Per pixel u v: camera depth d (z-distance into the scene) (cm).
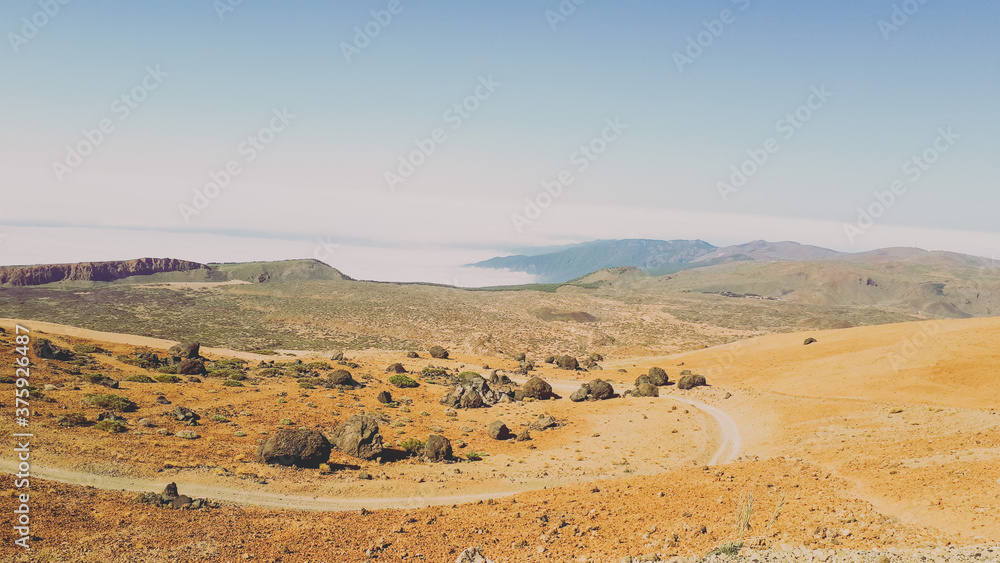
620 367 11588
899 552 1770
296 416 6088
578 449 5428
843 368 7975
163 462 3947
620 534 2555
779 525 2366
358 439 4878
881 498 2594
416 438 5622
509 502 3459
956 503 2322
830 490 2830
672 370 10412
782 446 4806
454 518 3130
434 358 12138
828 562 1759
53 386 5531
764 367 9506
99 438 4234
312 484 3991
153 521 2902
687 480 3475
